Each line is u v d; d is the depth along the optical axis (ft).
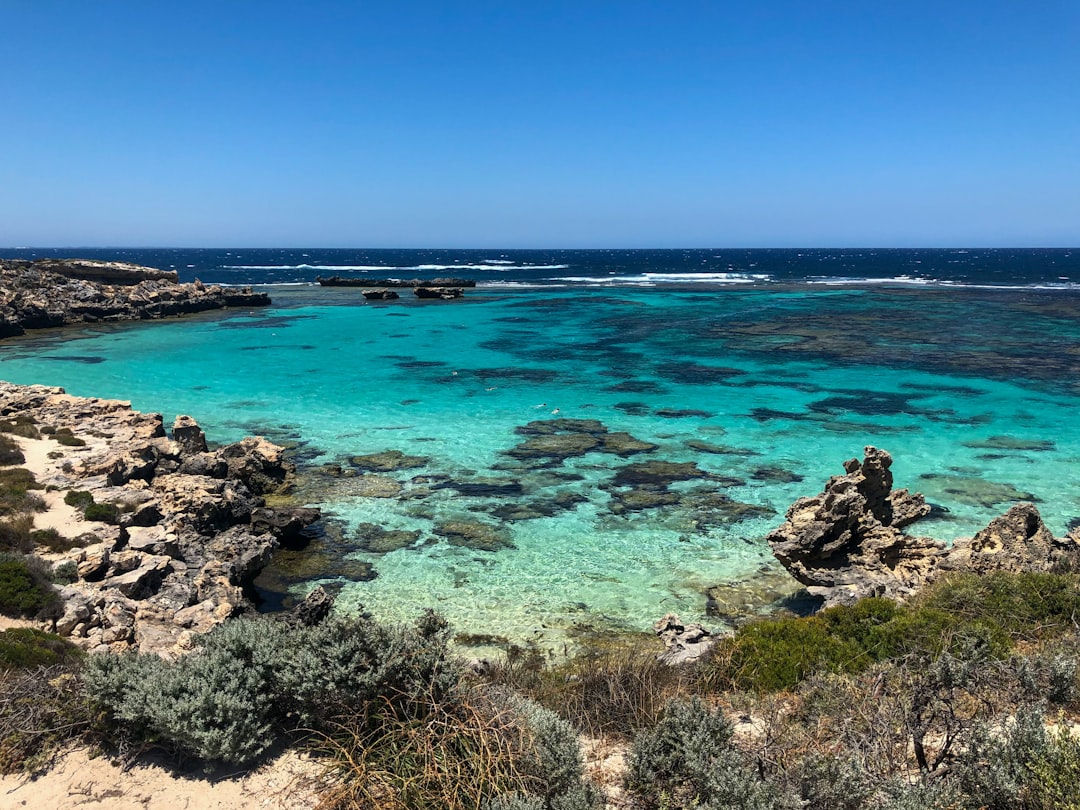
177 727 23.02
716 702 34.55
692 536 76.18
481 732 24.02
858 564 62.95
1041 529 60.90
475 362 183.21
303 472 97.14
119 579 58.75
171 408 132.77
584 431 117.29
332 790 22.59
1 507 67.82
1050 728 26.73
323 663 26.13
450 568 69.36
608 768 27.07
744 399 139.74
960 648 35.17
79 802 21.93
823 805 20.94
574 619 59.47
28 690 26.89
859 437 112.57
